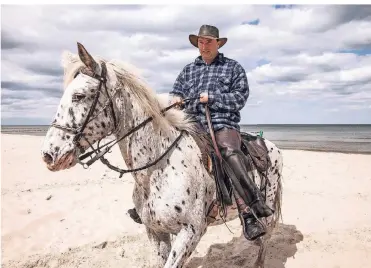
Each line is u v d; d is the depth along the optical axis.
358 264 4.54
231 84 3.52
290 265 4.53
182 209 2.94
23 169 10.07
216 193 3.26
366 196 7.67
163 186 2.96
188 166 3.04
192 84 3.58
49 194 7.54
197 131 3.26
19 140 17.42
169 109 3.20
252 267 4.45
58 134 2.62
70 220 6.11
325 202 7.24
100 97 2.75
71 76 2.74
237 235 5.62
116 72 2.88
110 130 2.85
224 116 3.40
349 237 5.40
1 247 5.02
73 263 4.64
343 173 9.99
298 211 6.70
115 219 6.18
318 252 4.90
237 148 3.26
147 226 3.22
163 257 3.26
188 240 2.96
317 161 12.01
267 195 3.96
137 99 2.93
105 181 8.85
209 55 3.54
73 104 2.65
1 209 6.51
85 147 2.76
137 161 2.96
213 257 4.76
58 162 2.60
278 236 5.43
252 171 3.60
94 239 5.36
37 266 4.57
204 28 3.50
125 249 5.04
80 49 2.65
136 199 3.22
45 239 5.35
